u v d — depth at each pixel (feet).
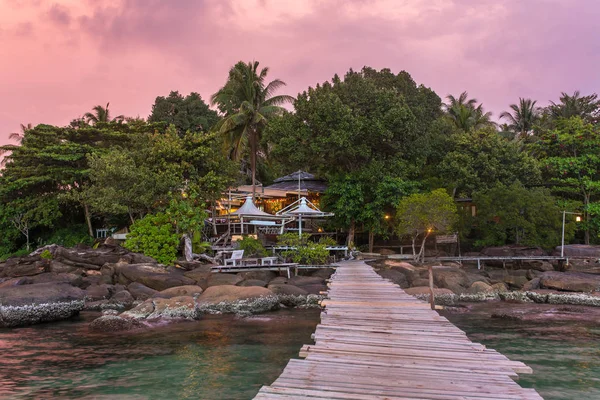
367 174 117.39
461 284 84.48
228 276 76.43
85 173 114.42
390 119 116.47
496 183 122.52
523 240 112.37
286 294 72.02
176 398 30.55
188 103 162.91
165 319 56.29
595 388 33.19
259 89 129.70
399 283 83.76
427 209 102.22
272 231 115.14
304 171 162.40
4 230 123.95
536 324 57.16
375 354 28.04
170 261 86.38
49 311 56.49
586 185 116.88
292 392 21.08
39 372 36.27
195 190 93.35
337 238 137.49
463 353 28.30
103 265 82.64
